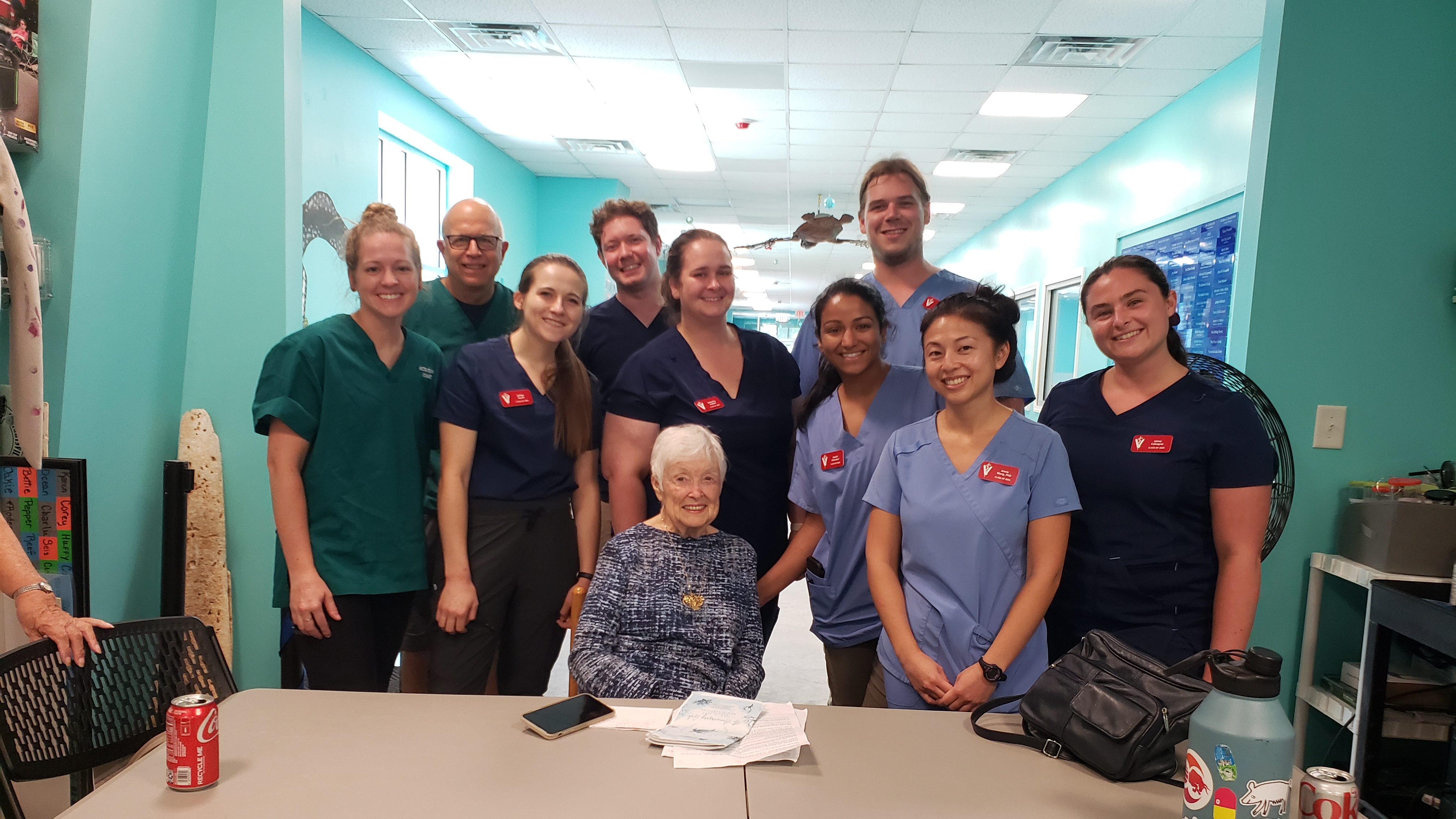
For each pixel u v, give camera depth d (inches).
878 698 74.6
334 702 57.3
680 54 192.2
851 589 80.7
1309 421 100.1
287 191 101.7
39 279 82.6
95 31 85.5
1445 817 80.0
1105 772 48.9
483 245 100.9
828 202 311.0
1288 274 99.1
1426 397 99.7
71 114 84.9
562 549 85.8
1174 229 206.5
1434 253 98.3
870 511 78.0
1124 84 196.4
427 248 258.4
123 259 91.6
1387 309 99.1
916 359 96.8
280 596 82.0
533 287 81.3
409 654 105.7
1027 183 301.6
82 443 88.1
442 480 82.7
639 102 232.2
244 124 101.2
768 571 84.1
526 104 240.4
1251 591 68.7
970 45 177.8
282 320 101.7
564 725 53.0
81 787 69.9
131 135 91.0
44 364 85.4
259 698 57.9
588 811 43.2
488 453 83.6
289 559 77.9
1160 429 70.9
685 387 83.6
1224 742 39.7
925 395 78.9
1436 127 97.3
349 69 196.1
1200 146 193.0
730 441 83.7
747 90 214.4
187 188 99.8
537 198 338.6
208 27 100.6
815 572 81.1
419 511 84.4
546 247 341.7
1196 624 71.1
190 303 102.3
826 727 55.7
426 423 85.8
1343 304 99.1
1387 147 97.6
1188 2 151.8
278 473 77.6
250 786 45.1
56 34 84.6
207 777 44.8
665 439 72.4
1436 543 88.0
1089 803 46.1
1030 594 64.9
